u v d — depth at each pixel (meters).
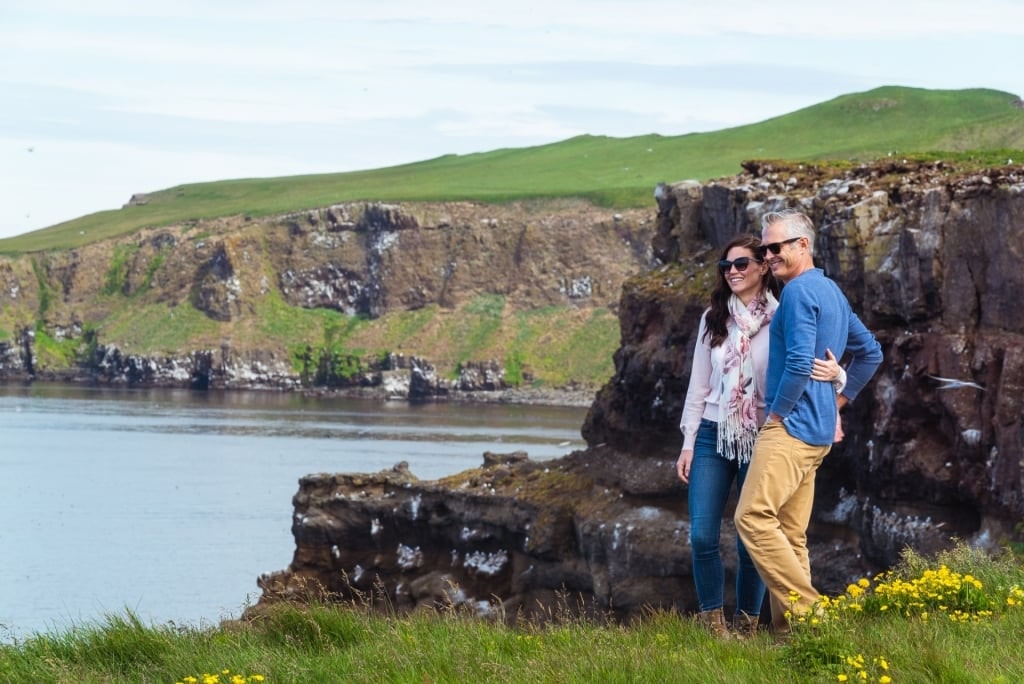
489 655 9.94
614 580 41.56
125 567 73.56
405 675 9.52
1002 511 32.31
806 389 11.28
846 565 37.66
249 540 84.69
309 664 10.18
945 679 8.57
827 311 11.31
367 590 50.72
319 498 52.12
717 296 12.20
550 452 138.00
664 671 9.17
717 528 12.07
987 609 10.85
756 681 8.88
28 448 145.50
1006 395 32.28
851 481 38.84
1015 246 33.44
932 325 35.38
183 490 111.19
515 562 46.91
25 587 66.50
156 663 10.91
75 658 10.98
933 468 34.50
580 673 9.23
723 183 46.72
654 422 44.19
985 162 42.78
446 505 49.50
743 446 11.80
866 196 38.50
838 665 8.94
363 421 193.88
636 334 46.19
